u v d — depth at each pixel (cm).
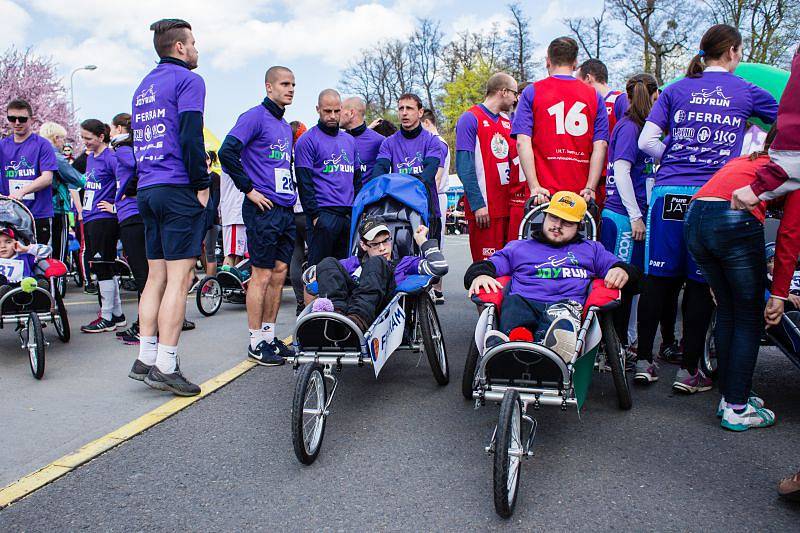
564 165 514
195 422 418
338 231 652
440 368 484
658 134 471
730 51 462
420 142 693
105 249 678
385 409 446
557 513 302
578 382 357
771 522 292
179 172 463
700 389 474
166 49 474
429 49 4928
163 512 303
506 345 320
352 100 745
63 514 300
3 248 564
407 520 295
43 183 695
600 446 380
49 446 374
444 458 363
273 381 507
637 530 286
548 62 531
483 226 583
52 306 561
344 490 325
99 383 496
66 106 3494
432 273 465
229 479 337
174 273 466
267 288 555
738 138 459
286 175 553
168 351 465
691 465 353
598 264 417
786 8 2312
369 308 406
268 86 547
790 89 310
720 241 382
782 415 426
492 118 587
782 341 408
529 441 329
